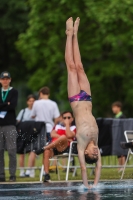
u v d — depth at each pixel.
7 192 22.50
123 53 63.38
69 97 23.55
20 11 72.69
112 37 60.06
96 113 66.44
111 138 31.70
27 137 31.20
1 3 72.44
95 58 65.44
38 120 33.09
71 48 24.11
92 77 64.38
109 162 34.88
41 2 64.44
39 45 65.25
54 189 23.42
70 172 33.94
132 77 64.50
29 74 76.56
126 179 28.17
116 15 59.44
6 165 38.84
